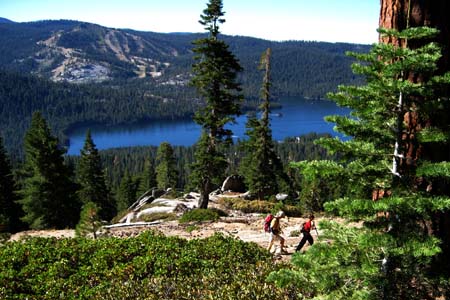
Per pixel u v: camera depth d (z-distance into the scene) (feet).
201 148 87.04
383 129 15.49
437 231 17.89
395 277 14.94
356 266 15.10
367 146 15.53
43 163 113.50
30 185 117.80
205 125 85.92
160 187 257.75
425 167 13.50
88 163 173.88
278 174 140.36
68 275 30.78
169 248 34.50
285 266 29.96
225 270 30.12
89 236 53.06
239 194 132.77
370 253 15.25
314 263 15.79
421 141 14.20
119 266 31.12
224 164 86.43
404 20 17.21
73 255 33.60
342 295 15.08
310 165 14.84
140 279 29.60
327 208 14.69
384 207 13.14
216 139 86.89
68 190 119.03
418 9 16.80
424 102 14.16
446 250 17.63
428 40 16.61
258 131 122.01
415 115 16.96
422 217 14.56
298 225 56.70
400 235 13.79
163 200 114.01
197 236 53.88
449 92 15.47
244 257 33.65
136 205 133.49
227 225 62.08
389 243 14.01
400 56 13.92
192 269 30.58
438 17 16.58
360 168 15.34
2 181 130.52
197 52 82.64
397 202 13.09
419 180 16.79
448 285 15.35
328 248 15.03
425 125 16.79
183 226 64.44
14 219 131.23
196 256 33.17
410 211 13.53
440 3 16.53
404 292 15.21
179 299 25.34
